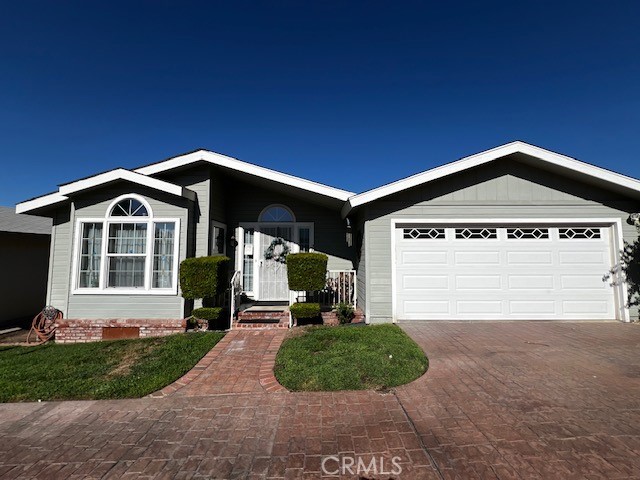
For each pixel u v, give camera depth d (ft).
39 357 18.93
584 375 14.28
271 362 16.94
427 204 26.43
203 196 27.40
